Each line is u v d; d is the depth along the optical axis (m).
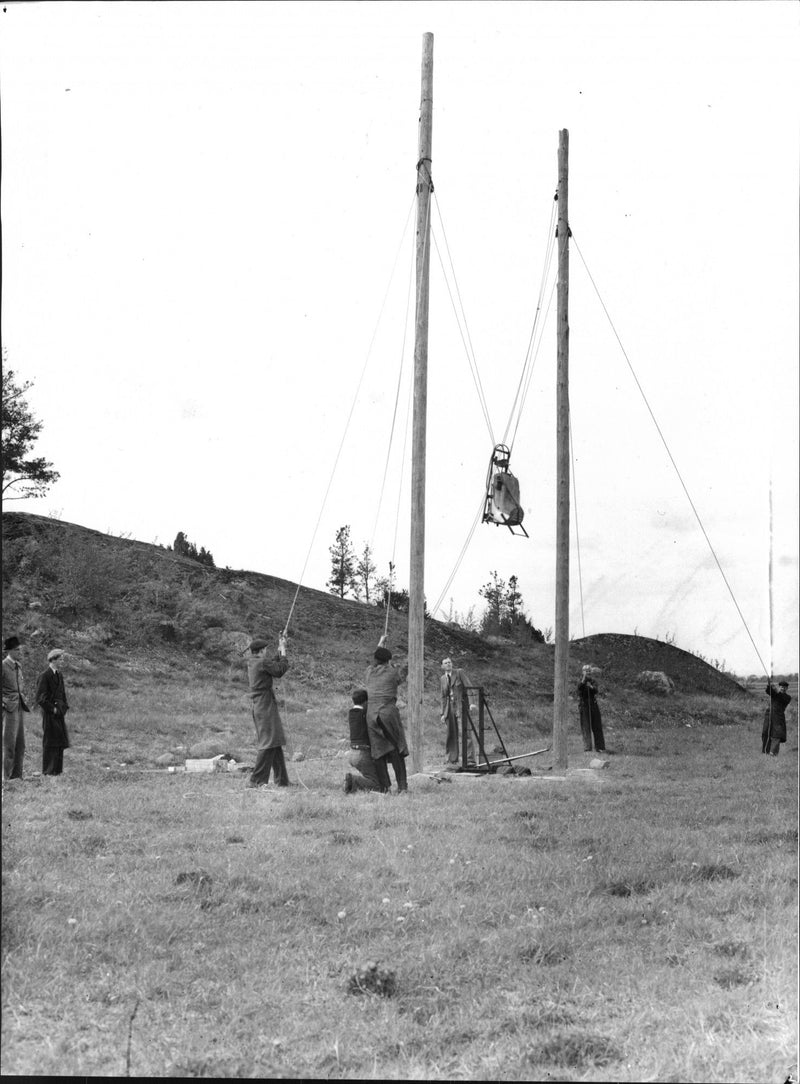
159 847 9.12
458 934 6.33
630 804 12.47
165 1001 5.29
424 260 19.06
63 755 18.77
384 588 49.31
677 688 43.69
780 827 10.12
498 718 31.67
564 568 20.48
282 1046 4.76
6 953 5.66
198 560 45.78
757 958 5.80
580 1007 5.27
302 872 8.00
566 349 21.55
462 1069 4.58
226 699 30.34
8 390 37.38
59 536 38.75
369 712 14.08
